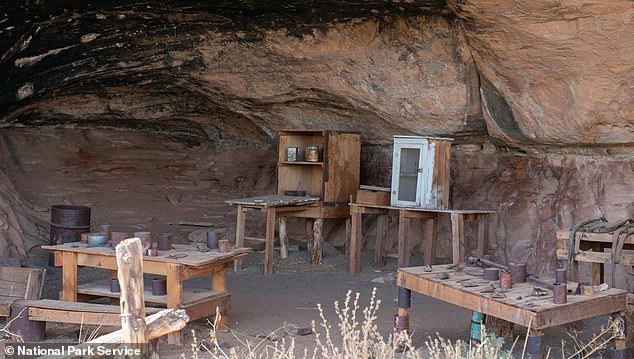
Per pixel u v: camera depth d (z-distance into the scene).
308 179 10.67
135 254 3.29
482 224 8.66
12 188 10.02
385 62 8.98
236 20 8.96
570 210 8.51
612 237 6.29
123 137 11.99
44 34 8.59
